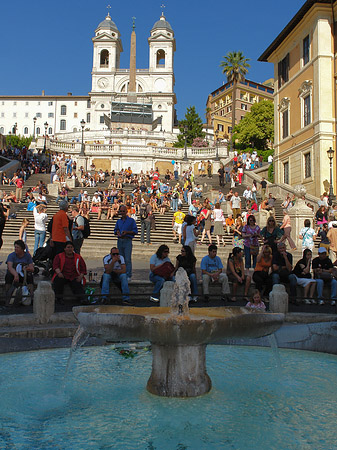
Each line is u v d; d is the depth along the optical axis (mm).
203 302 9367
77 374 5312
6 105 100562
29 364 5645
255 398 4578
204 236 18109
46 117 99812
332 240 13727
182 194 27703
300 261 9750
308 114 27297
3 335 6586
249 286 9805
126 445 3559
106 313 4594
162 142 54875
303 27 27562
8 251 16375
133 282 9617
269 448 3521
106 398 4547
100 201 22719
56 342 6641
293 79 29125
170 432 3781
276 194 28328
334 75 25641
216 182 35781
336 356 6234
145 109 66625
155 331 4414
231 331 4574
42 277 10805
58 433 3744
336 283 9461
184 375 4641
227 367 5684
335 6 25312
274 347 5465
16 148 40469
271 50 32000
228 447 3537
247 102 96562
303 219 17625
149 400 4508
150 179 37438
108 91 86562
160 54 90312
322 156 25344
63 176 32688
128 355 6145
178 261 9250
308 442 3629
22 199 25766
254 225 12664
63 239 9984
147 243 17078
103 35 87438
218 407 4344
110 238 18453
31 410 4203
